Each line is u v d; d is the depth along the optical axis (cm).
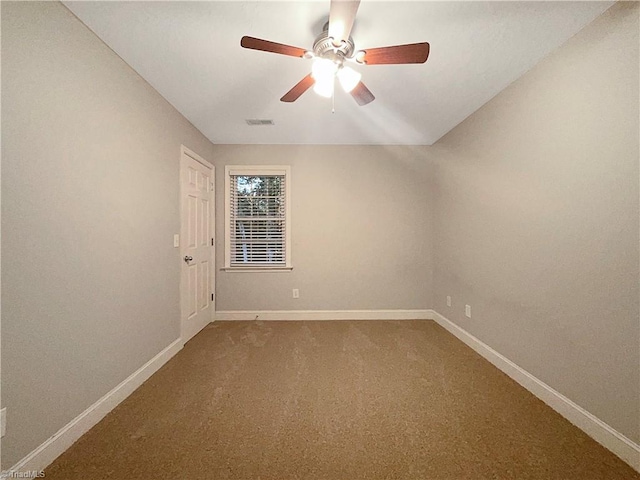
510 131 213
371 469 126
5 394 113
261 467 127
